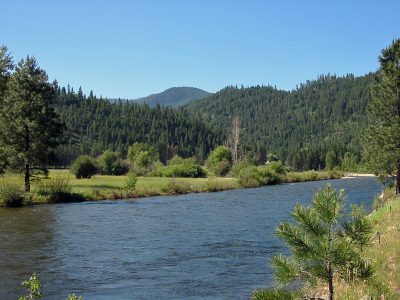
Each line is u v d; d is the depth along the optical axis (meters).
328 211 6.66
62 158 170.62
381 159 41.53
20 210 39.12
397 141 40.50
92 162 77.62
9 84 50.12
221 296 14.29
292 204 45.31
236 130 117.31
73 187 57.34
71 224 30.83
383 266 11.98
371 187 75.19
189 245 23.39
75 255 20.66
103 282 16.09
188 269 18.12
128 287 15.45
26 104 48.81
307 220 6.68
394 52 42.66
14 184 45.34
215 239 25.20
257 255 20.86
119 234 26.77
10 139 48.47
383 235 15.89
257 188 72.81
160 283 15.98
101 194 51.12
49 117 50.88
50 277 16.69
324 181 101.19
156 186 62.75
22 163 47.75
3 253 20.84
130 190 54.56
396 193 41.66
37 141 48.66
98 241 24.38
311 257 6.47
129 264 18.97
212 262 19.41
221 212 38.56
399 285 10.48
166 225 30.84
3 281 15.91
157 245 23.36
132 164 101.19
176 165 98.19
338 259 6.44
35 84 50.03
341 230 6.76
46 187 49.44
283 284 6.81
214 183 68.06
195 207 42.84
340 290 10.31
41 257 20.11
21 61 50.16
